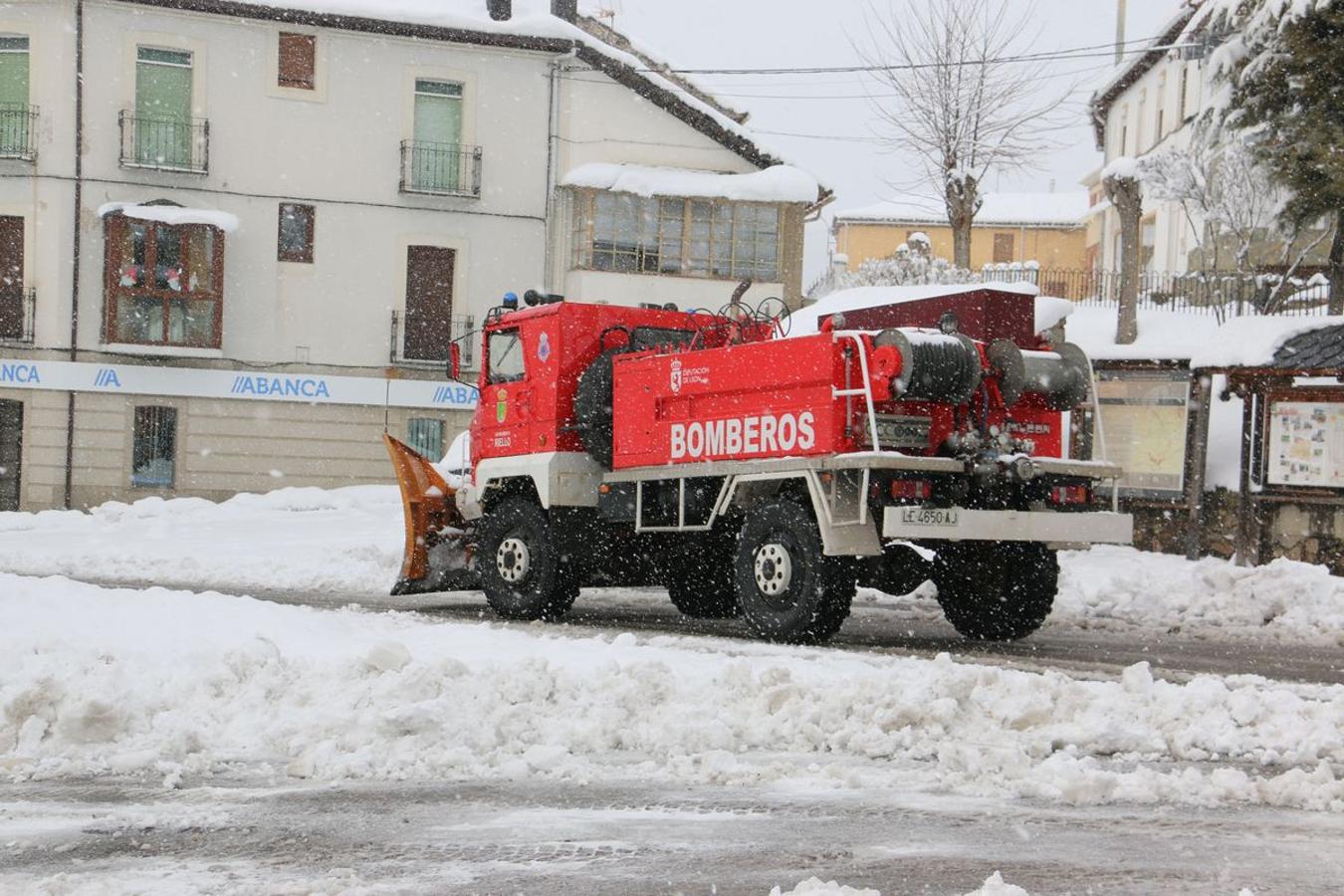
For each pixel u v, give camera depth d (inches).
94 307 1396.4
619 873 185.5
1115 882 180.1
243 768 256.8
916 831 207.9
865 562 458.6
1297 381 742.5
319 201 1453.0
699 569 534.3
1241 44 803.4
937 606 642.2
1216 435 800.3
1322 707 293.1
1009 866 187.8
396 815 218.8
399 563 762.2
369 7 1453.0
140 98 1412.4
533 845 200.1
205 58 1419.8
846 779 240.8
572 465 529.0
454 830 209.0
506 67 1494.8
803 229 1542.8
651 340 544.4
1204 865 188.5
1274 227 851.4
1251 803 228.2
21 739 266.8
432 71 1477.6
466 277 1486.2
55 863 190.1
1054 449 479.8
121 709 273.1
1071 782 228.2
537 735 272.4
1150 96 1934.1
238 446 1434.5
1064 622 560.4
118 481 1402.6
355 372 1461.6
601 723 276.5
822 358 435.2
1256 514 730.8
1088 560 734.5
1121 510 778.2
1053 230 2945.4
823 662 384.5
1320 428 705.6
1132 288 1042.7
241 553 831.1
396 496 1234.6
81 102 1390.3
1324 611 558.3
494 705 287.7
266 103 1437.0
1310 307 1155.3
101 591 427.8
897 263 1423.5
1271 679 395.2
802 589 442.0
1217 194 1256.8
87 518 1160.2
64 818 216.7
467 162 1486.2
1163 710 291.9
